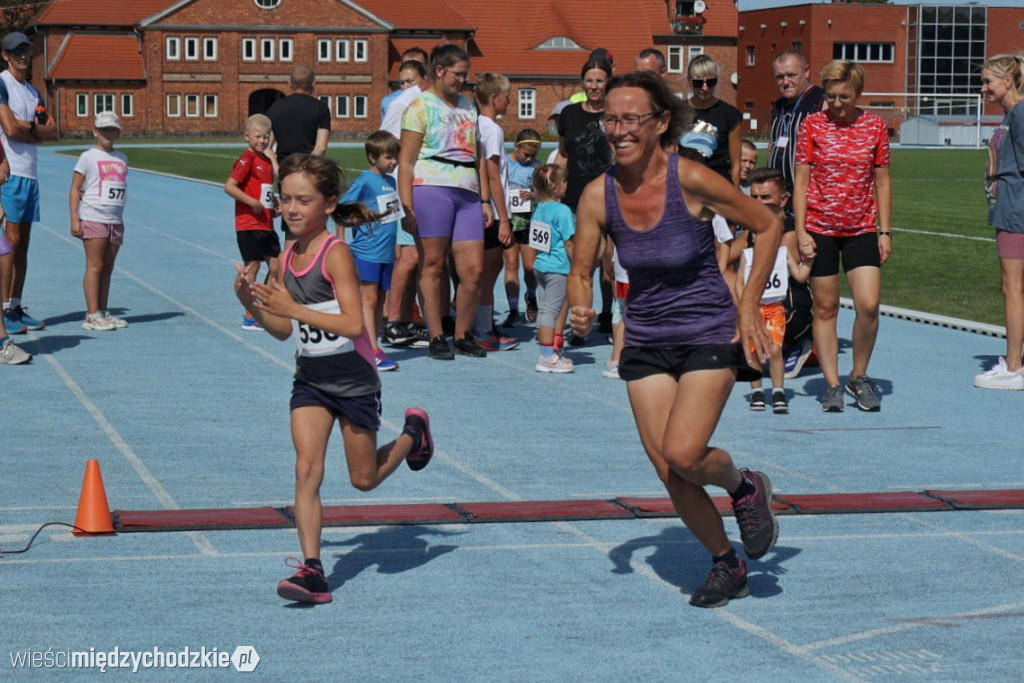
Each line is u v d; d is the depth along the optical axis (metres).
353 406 7.25
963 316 19.23
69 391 13.15
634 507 9.00
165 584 7.40
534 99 126.00
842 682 6.13
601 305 20.50
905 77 125.19
